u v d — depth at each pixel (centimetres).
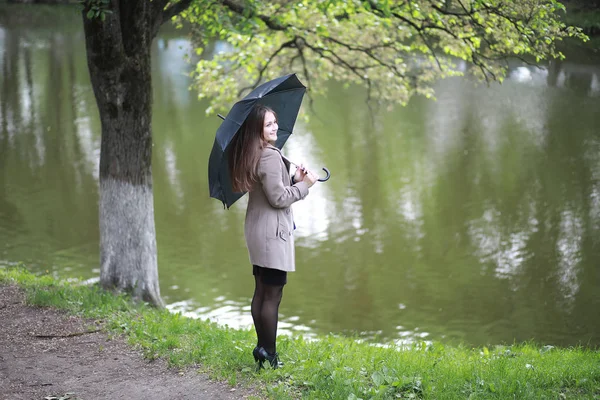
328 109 3653
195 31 1201
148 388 486
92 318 675
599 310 1641
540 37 1090
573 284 1786
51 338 614
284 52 1523
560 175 2578
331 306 1659
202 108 3569
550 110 3291
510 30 1110
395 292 1752
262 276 468
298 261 1962
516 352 654
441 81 4138
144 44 862
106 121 879
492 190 2478
